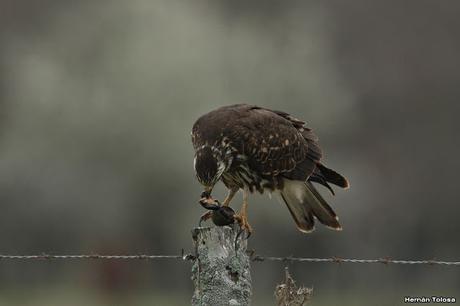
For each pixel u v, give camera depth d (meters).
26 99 31.92
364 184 35.16
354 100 41.16
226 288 7.91
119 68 30.98
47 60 32.97
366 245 33.00
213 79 30.98
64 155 31.48
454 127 42.62
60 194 31.61
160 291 28.92
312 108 32.75
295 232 29.78
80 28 33.06
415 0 47.66
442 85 44.22
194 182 30.42
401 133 42.12
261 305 25.66
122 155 30.59
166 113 30.39
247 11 45.78
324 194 31.38
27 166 31.75
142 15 32.16
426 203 37.22
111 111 30.81
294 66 33.16
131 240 31.19
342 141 36.44
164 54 30.94
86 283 28.73
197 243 8.02
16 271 30.31
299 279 28.70
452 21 46.78
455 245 36.47
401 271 28.30
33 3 44.59
